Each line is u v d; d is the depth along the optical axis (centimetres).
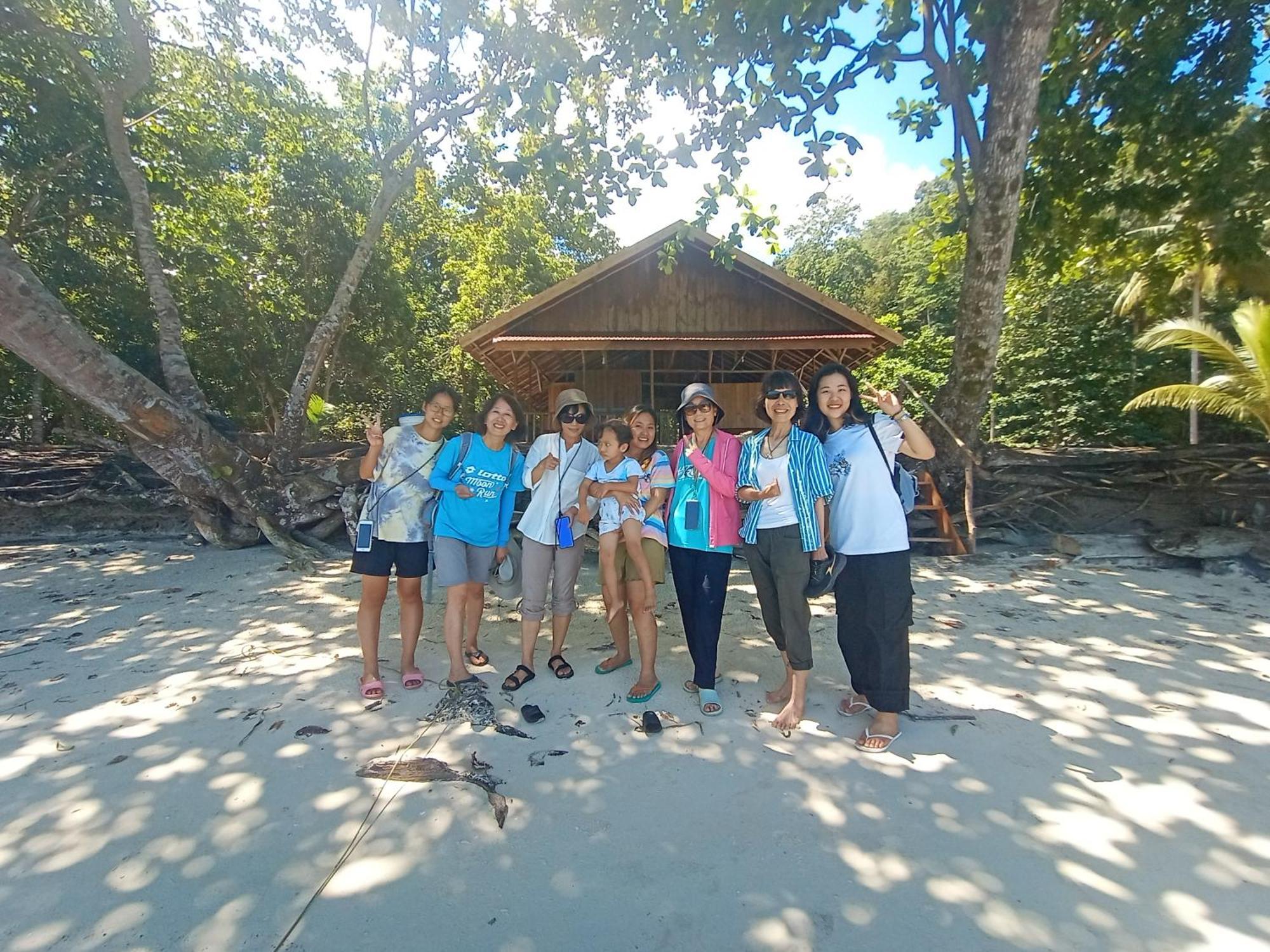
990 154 873
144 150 1315
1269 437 1189
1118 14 987
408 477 384
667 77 723
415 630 397
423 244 2375
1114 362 1712
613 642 475
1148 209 1113
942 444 945
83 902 216
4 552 844
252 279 1847
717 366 1450
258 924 206
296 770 296
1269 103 1031
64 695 382
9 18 897
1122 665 429
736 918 209
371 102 1523
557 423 421
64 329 737
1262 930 202
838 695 382
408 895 219
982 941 198
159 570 741
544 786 285
